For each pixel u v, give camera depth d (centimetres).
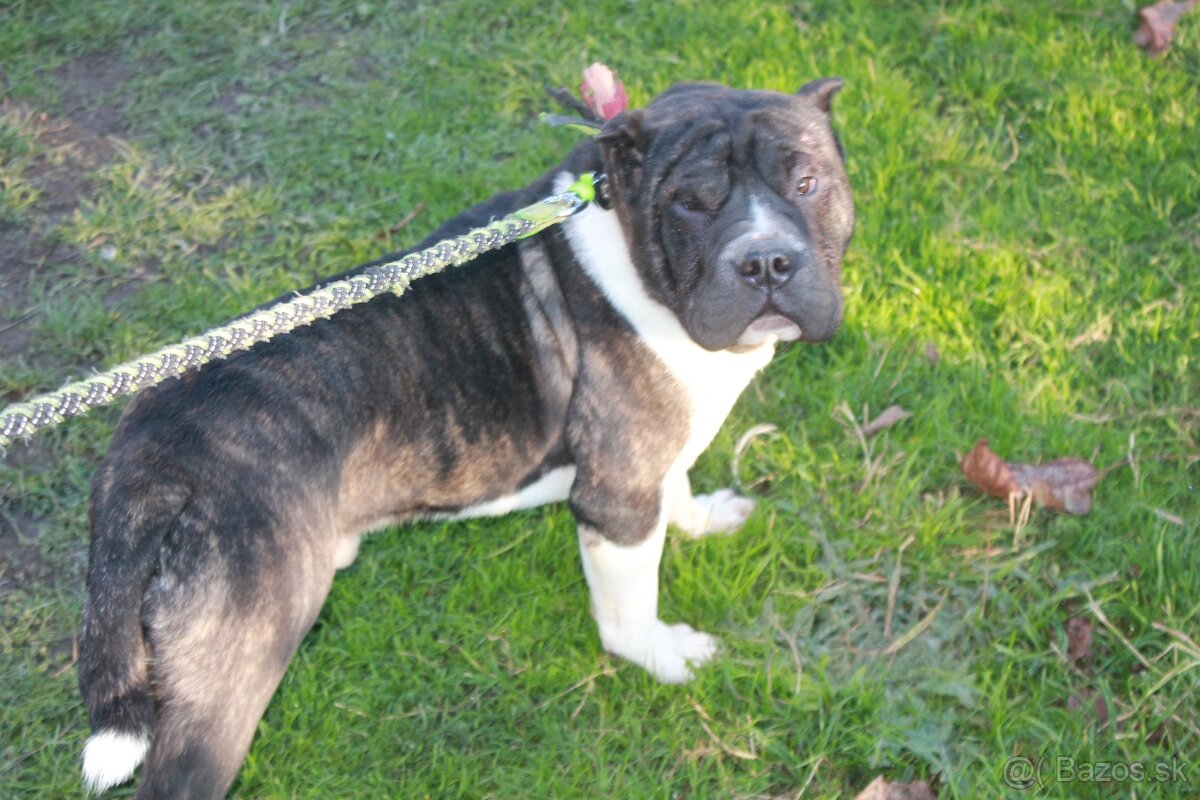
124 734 112
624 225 128
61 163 189
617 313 130
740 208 121
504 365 133
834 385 166
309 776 138
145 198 184
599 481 132
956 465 160
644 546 135
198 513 116
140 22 207
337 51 203
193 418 120
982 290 174
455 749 141
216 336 115
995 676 144
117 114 196
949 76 201
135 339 169
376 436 128
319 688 145
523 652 147
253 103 196
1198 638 144
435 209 182
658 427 131
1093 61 202
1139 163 189
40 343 169
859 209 182
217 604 115
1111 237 180
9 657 145
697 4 209
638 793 136
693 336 123
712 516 156
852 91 195
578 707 143
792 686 143
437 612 151
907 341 170
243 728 117
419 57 202
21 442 161
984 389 165
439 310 131
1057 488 155
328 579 124
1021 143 193
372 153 190
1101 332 170
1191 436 161
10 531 155
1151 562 149
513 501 139
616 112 137
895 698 142
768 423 164
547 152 188
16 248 179
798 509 156
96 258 178
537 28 206
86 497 157
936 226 181
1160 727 139
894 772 138
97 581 114
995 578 150
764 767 139
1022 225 181
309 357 125
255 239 181
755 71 198
